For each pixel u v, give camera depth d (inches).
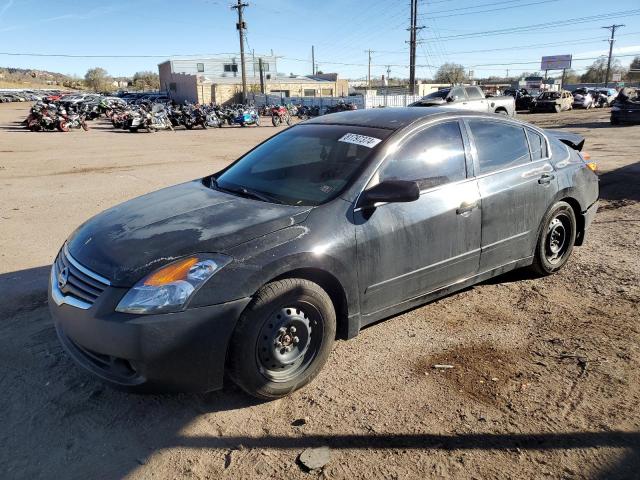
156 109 1045.2
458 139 156.2
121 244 117.3
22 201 335.3
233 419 114.4
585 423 111.1
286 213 125.4
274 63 3102.9
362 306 132.6
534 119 1139.3
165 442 107.5
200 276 107.9
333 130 157.5
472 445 105.2
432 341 146.8
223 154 601.0
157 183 402.3
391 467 99.6
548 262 188.1
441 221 144.6
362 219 129.6
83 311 108.6
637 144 575.8
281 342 118.0
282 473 98.7
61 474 98.8
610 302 169.3
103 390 124.9
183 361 106.9
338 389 124.7
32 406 118.9
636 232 246.1
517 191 166.1
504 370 131.8
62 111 1008.2
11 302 173.9
